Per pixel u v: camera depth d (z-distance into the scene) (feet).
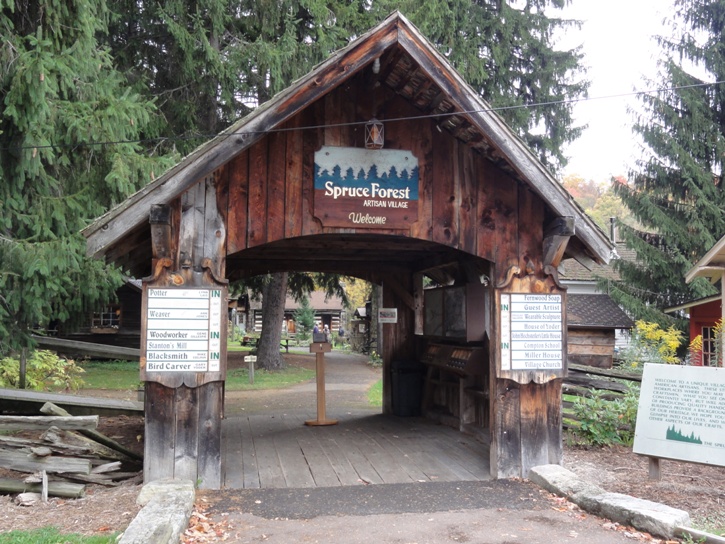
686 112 71.72
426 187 23.00
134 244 22.45
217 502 19.62
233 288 75.92
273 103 20.08
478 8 72.90
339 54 20.13
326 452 26.66
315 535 16.89
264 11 56.49
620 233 71.26
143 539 14.48
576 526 17.79
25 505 19.94
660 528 16.94
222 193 21.47
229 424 33.60
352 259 36.17
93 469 22.15
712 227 68.95
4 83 35.17
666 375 22.65
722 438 21.29
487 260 23.80
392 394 37.24
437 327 33.68
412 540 16.58
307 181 22.22
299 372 76.13
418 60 20.36
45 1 36.22
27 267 36.55
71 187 42.70
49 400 27.37
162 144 54.70
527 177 21.72
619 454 27.53
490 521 18.13
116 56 56.03
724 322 39.06
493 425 23.09
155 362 20.61
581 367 34.40
